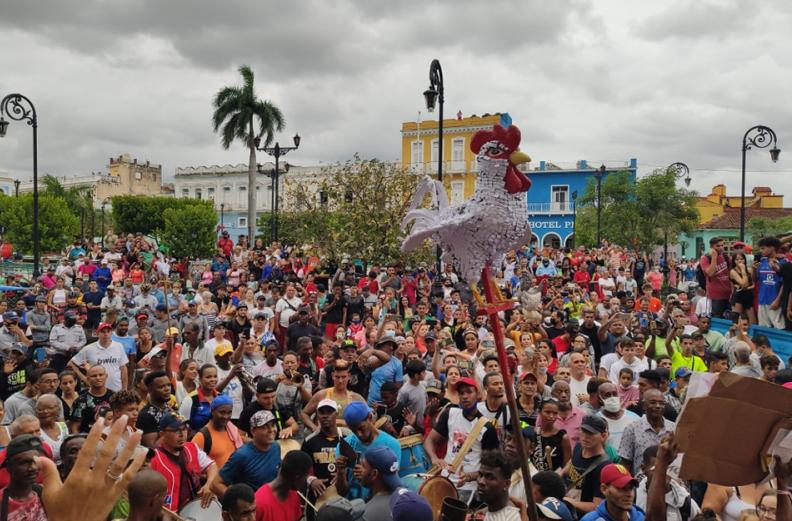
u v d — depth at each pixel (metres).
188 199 53.91
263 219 48.72
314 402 7.62
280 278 19.94
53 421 6.49
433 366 9.54
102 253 24.28
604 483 4.56
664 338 11.26
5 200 42.28
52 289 18.09
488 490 4.54
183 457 5.78
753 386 3.24
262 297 14.30
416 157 54.06
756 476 3.38
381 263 20.53
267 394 6.81
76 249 25.36
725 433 3.34
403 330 12.65
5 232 40.97
